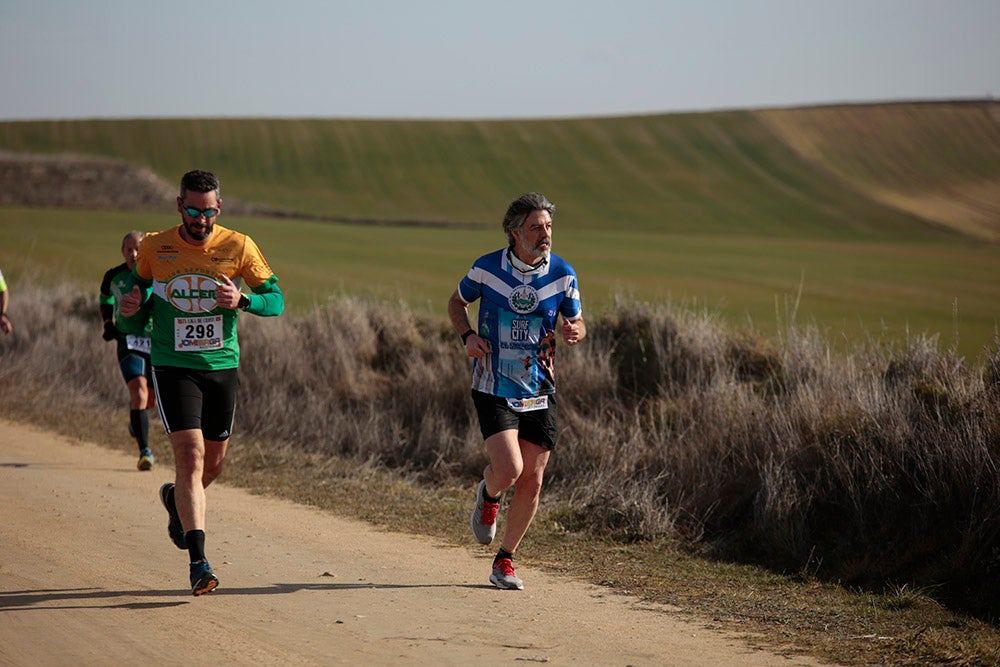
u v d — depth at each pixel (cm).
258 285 2080
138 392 3375
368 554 2383
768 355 3503
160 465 3484
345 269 10312
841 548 2450
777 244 15588
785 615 1973
